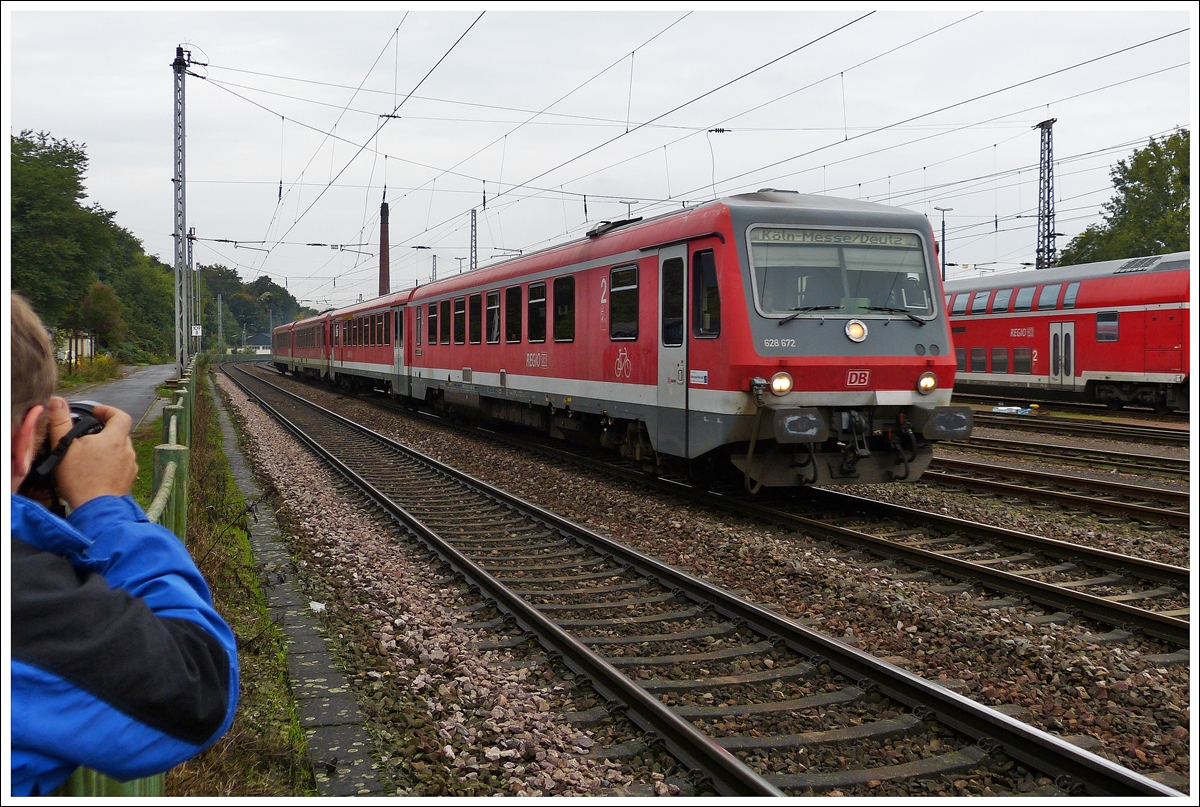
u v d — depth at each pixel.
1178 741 4.33
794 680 5.18
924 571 7.32
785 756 4.25
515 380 15.19
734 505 9.88
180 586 1.64
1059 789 3.85
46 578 1.41
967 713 4.39
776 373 9.06
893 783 3.98
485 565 7.92
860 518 9.55
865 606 6.43
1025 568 7.64
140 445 15.39
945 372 9.63
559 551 8.46
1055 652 5.38
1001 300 26.06
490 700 4.88
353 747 4.35
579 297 12.70
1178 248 42.69
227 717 1.61
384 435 18.84
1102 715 4.68
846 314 9.41
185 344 24.94
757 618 5.99
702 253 9.70
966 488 11.61
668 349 10.36
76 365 37.81
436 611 6.57
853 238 9.64
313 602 6.86
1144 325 21.45
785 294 9.29
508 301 15.52
